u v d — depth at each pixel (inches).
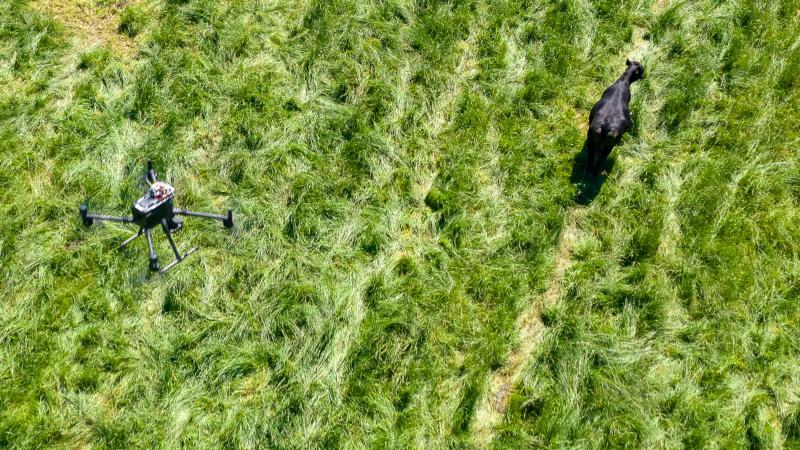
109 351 206.5
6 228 228.1
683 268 233.8
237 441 190.1
